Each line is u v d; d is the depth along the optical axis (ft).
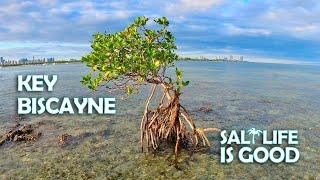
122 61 45.24
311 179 48.03
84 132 67.72
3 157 55.16
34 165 52.01
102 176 48.19
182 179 47.06
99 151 57.41
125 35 46.52
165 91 53.57
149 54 44.98
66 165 51.90
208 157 54.34
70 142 61.82
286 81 196.85
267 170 50.52
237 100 107.45
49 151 57.57
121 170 49.98
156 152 55.72
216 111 88.48
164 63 48.29
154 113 55.62
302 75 276.82
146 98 107.55
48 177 48.11
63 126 72.43
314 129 73.26
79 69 293.64
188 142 57.26
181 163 52.08
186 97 110.73
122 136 65.36
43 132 67.97
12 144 60.80
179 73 47.11
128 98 107.14
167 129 55.47
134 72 46.57
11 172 49.75
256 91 135.03
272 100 110.11
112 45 44.16
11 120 77.66
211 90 132.16
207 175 48.32
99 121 76.79
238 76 229.66
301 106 100.48
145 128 56.08
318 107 99.71
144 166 51.26
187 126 71.56
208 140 62.03
